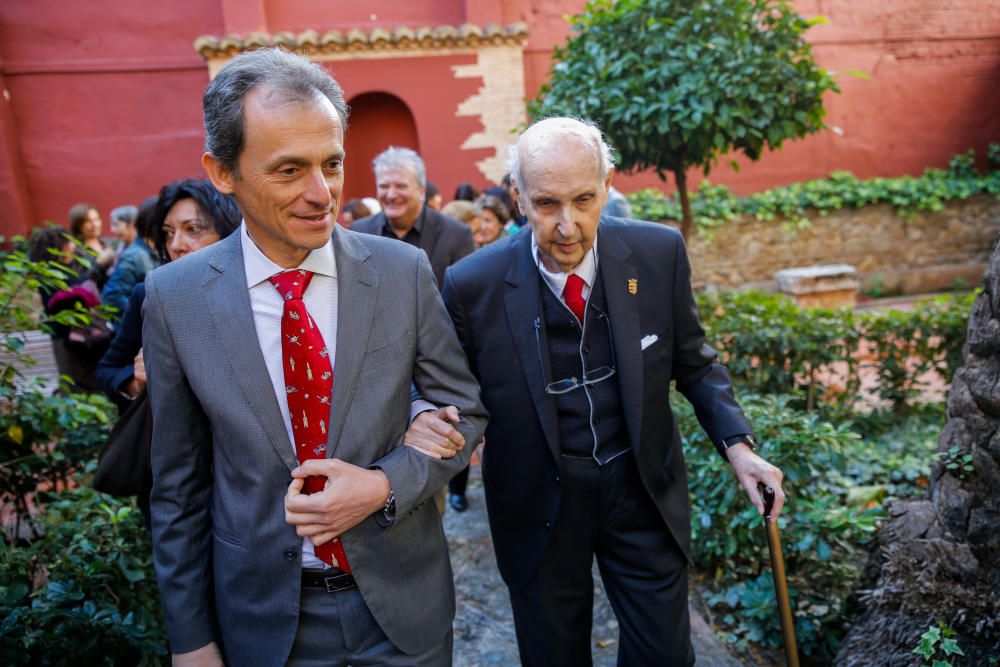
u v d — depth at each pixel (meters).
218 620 1.52
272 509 1.41
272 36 8.84
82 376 3.71
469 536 3.56
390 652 1.49
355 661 1.47
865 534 2.72
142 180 8.98
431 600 1.55
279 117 1.23
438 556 1.60
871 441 4.34
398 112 9.42
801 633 2.50
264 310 1.43
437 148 9.15
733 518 2.83
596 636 2.73
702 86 3.81
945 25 10.62
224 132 1.26
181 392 1.44
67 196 8.85
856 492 3.52
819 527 2.56
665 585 1.91
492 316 1.89
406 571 1.51
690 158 4.44
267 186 1.27
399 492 1.40
